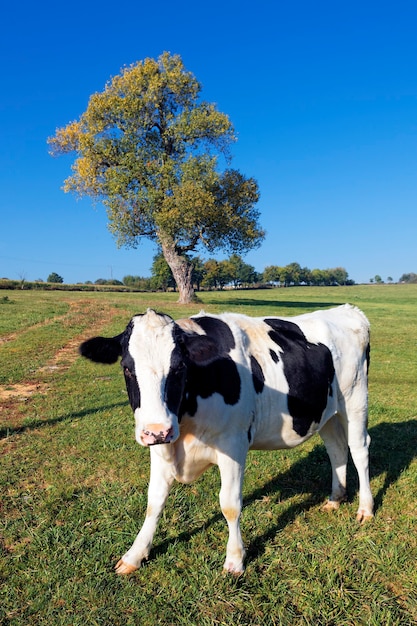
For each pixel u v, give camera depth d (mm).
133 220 40156
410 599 4102
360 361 5852
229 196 40656
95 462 6996
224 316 5176
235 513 4445
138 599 4109
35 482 6367
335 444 5816
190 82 39156
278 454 7449
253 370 4766
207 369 4305
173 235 39812
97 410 9750
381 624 3852
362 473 5629
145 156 39156
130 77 38625
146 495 5855
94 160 39156
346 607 4035
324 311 6285
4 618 3930
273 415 4918
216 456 4484
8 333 20312
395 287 107875
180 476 4477
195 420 4242
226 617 3908
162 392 3740
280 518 5445
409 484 6363
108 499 5797
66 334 20250
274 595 4160
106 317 26484
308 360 5223
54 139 41281
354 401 5742
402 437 8367
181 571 4512
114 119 38844
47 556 4691
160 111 40688
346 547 4824
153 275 89938
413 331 25828
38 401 10461
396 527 5258
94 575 4438
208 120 38781
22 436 8117
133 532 5055
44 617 3945
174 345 3904
